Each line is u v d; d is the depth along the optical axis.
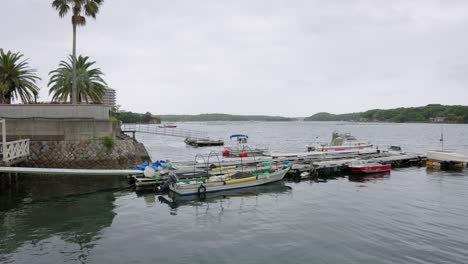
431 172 27.84
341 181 24.17
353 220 14.84
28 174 23.78
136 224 14.34
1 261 10.62
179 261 10.73
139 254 11.27
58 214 15.57
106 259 10.88
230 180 21.05
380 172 27.67
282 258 10.98
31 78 35.81
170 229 13.77
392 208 16.75
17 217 15.04
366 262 10.66
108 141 25.86
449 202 17.92
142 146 35.88
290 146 58.28
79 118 26.33
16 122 23.94
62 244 12.06
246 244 12.18
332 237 12.81
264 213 16.11
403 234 13.09
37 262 10.62
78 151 25.08
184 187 19.41
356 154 34.12
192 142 59.59
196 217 15.45
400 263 10.59
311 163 27.72
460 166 29.97
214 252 11.46
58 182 22.06
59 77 36.78
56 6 29.73
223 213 16.11
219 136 91.31
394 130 130.25
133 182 22.28
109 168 25.80
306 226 14.11
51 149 24.47
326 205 17.47
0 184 20.61
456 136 88.56
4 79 33.69
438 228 13.76
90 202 17.75
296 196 19.59
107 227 13.90
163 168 23.58
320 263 10.60
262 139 81.88
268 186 22.52
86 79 36.38
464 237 12.74
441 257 10.99
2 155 20.53
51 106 26.33
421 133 105.88
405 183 23.22
